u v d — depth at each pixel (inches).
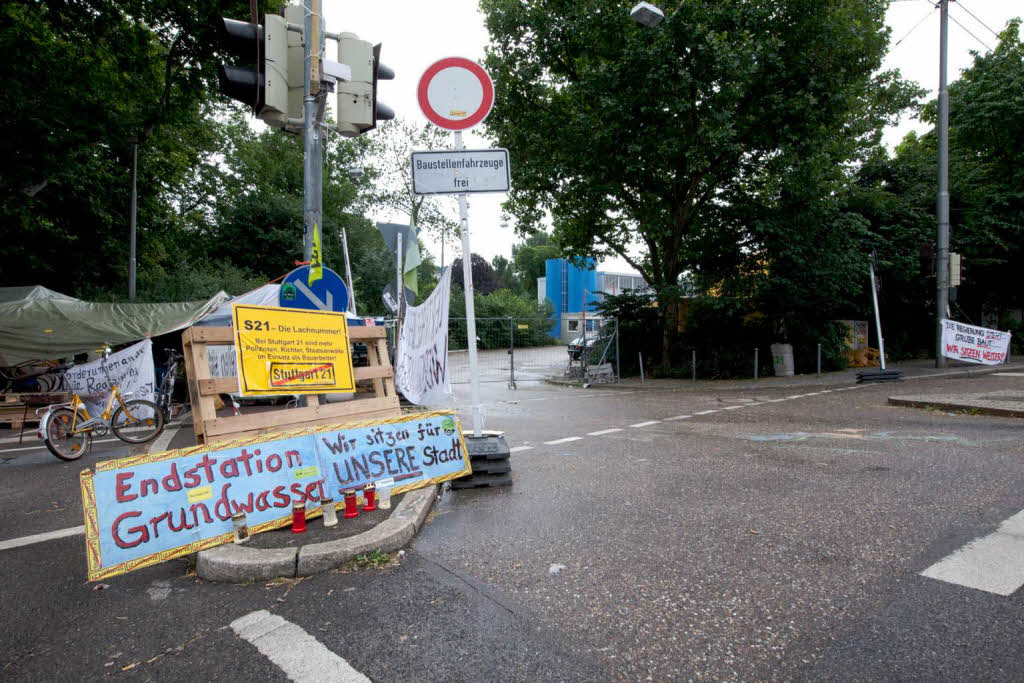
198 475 155.5
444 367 298.0
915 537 152.3
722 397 509.0
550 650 105.6
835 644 104.6
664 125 585.6
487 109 214.5
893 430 308.0
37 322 435.8
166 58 660.1
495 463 213.9
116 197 798.5
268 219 1194.6
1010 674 94.3
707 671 97.8
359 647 108.6
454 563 144.9
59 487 242.2
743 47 529.7
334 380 202.2
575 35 614.5
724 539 155.3
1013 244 835.4
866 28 573.3
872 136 778.8
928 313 872.9
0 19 523.5
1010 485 196.2
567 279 1850.4
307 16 245.3
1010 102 830.5
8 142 529.7
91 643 114.0
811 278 637.3
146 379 419.2
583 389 632.4
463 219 222.5
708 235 681.0
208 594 133.7
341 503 175.0
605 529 165.5
